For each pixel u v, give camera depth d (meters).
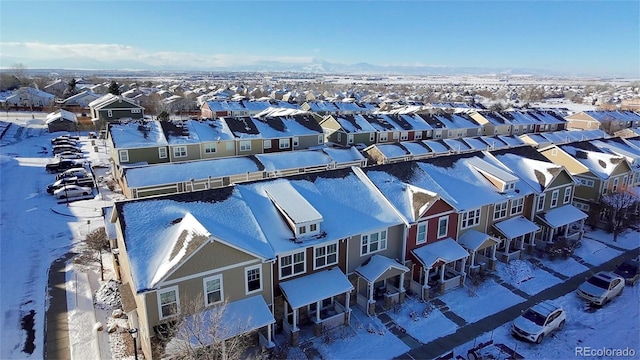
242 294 21.00
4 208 40.38
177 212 22.30
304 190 26.78
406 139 69.31
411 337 23.22
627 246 36.19
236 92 178.62
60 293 26.00
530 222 33.84
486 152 37.97
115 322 23.28
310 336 22.92
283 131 57.56
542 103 172.62
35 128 81.50
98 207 41.16
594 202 40.25
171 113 107.94
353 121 66.00
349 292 23.61
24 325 22.84
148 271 19.00
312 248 23.42
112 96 87.00
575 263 32.75
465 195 31.03
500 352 22.03
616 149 47.25
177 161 49.69
